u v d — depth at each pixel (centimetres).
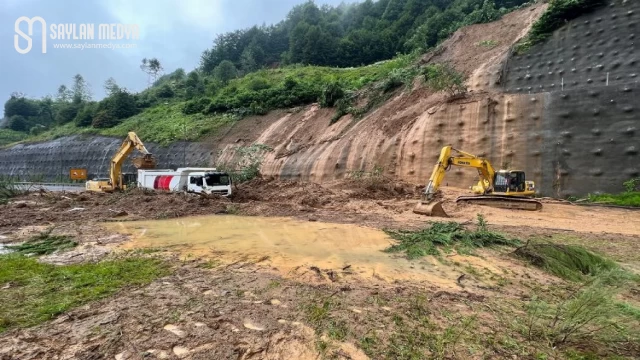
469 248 809
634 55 1933
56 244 856
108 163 4350
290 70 5519
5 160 5581
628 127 1647
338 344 367
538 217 1300
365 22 7025
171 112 4906
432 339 383
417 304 482
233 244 867
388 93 2902
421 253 767
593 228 1112
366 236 959
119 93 5706
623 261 730
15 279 570
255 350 350
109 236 967
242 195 1928
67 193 2027
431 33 4172
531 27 2525
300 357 341
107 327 396
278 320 421
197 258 730
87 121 5712
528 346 376
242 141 3544
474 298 516
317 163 2602
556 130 1811
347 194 1762
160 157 3934
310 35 6219
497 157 1927
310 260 720
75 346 355
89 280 566
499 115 2002
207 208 1455
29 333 384
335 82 3375
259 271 636
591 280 543
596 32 2141
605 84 1902
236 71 6956
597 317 424
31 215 1305
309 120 3262
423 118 2281
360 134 2573
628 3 2123
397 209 1466
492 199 1480
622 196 1536
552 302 506
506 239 860
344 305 475
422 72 2761
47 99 9194
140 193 1827
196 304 467
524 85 2170
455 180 2002
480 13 3150
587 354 367
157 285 548
